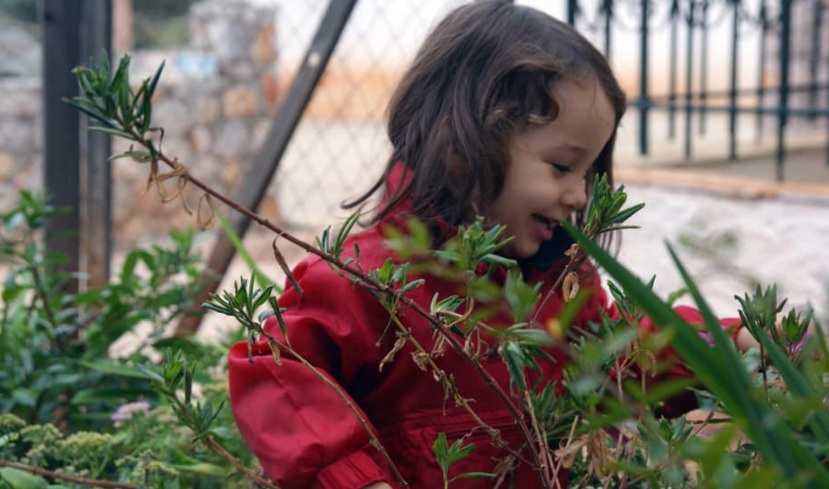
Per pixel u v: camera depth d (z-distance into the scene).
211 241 4.07
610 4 4.28
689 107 4.96
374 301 1.44
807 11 6.90
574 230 0.87
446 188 1.48
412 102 1.56
